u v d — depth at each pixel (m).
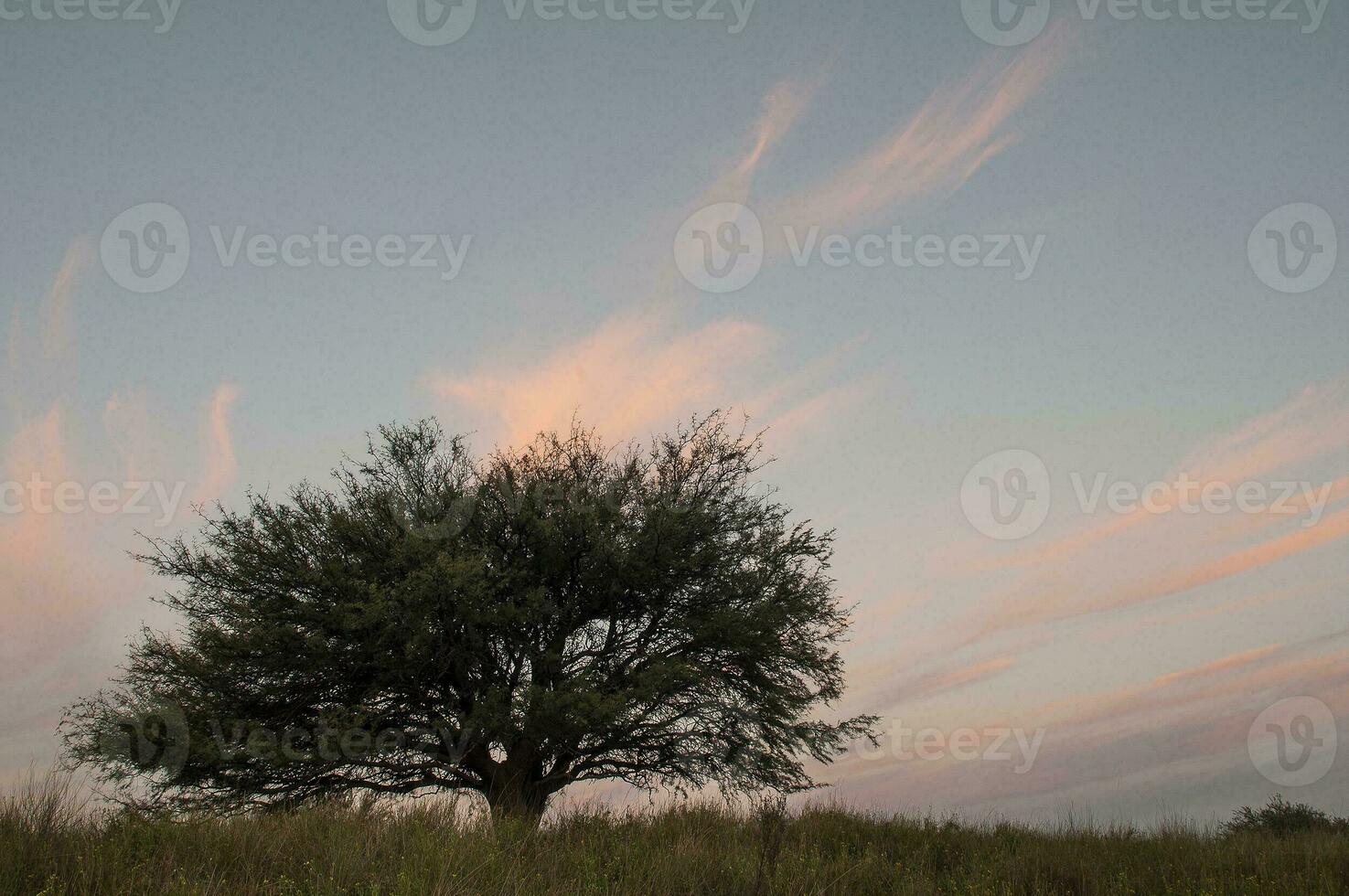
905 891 10.51
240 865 9.02
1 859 7.91
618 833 12.29
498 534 20.03
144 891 7.87
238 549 18.95
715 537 20.56
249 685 18.22
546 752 18.97
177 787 18.25
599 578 19.52
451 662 18.66
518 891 8.88
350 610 17.64
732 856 10.98
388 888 8.49
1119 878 11.16
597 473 20.61
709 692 19.52
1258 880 11.24
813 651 20.81
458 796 12.37
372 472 20.11
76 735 17.92
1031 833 14.41
